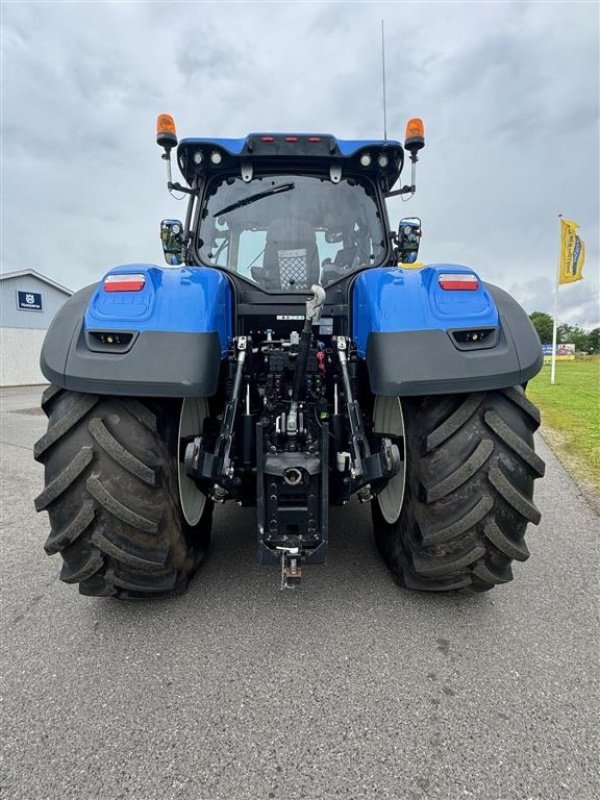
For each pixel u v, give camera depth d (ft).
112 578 6.66
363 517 11.10
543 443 19.53
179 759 4.81
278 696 5.61
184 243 9.55
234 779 4.59
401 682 5.82
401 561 7.57
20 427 26.45
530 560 9.03
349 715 5.32
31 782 4.58
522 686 5.74
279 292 9.02
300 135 8.94
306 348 6.34
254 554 9.25
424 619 7.09
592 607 7.43
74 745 4.98
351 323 8.64
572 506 12.10
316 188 9.41
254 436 7.39
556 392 40.19
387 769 4.68
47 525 11.28
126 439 6.26
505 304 6.74
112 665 6.17
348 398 7.00
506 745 4.93
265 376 7.81
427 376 6.02
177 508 7.09
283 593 7.82
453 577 6.94
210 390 6.07
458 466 6.31
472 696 5.59
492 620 7.07
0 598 7.85
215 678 5.91
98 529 6.40
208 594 7.81
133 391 5.90
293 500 6.62
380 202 9.52
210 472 6.63
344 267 9.29
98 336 6.14
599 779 4.57
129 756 4.85
